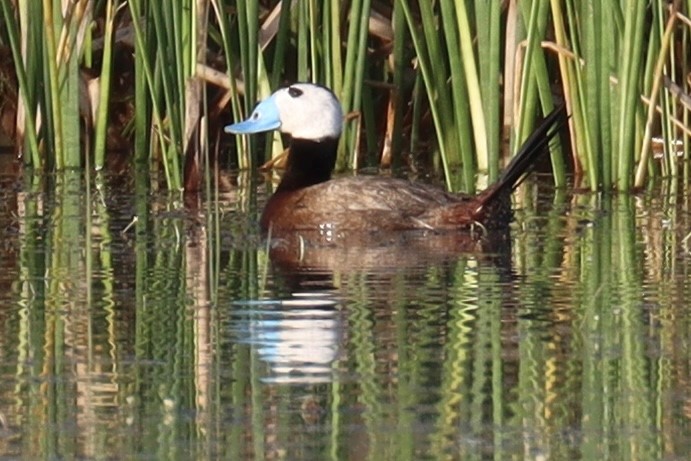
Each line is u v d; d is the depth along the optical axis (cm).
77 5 1408
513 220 1234
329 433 660
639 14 1259
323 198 1206
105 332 838
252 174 1482
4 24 1570
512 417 682
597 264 1037
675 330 834
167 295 934
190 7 1331
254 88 1373
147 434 662
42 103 1463
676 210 1260
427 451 638
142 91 1492
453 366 763
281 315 877
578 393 717
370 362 772
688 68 1500
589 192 1350
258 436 658
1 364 771
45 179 1425
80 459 632
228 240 1153
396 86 1548
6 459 632
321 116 1305
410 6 1551
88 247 1091
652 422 673
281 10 1415
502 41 1536
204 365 768
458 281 980
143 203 1308
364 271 1021
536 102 1365
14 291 945
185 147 1373
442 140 1314
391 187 1218
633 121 1307
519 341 812
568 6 1300
